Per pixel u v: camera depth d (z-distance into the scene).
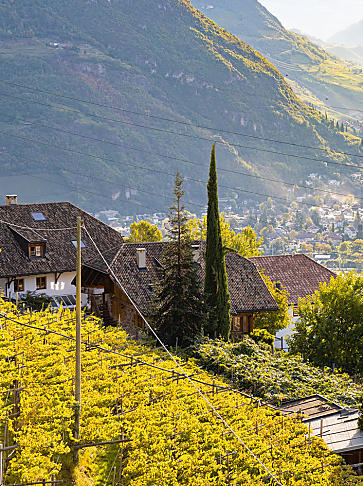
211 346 38.44
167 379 31.77
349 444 26.48
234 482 23.84
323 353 43.78
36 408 25.97
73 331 36.44
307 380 35.56
